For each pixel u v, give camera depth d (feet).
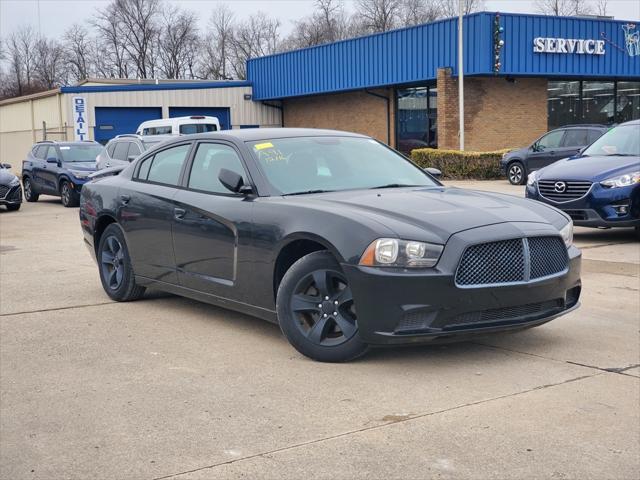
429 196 18.10
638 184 33.37
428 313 15.35
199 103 121.90
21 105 132.26
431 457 11.87
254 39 233.35
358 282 15.62
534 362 16.76
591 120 103.14
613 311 21.62
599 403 14.19
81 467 11.82
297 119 123.75
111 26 236.43
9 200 61.21
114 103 117.08
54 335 19.79
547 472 11.34
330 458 11.90
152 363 17.16
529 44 90.38
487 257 15.69
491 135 94.73
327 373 16.11
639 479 11.11
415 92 101.76
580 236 37.96
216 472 11.50
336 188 19.13
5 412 14.25
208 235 19.53
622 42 97.30
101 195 24.16
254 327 20.25
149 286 22.47
